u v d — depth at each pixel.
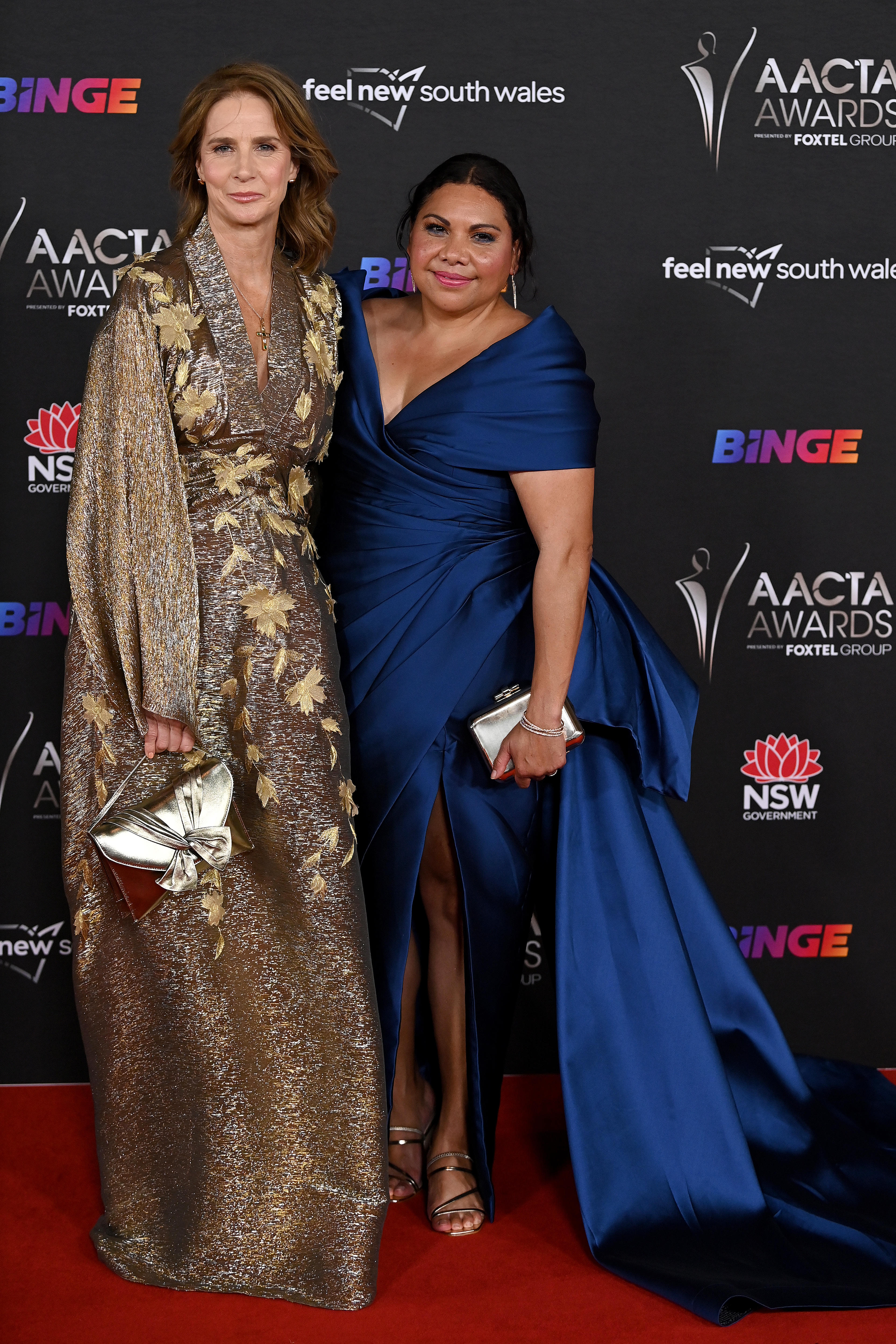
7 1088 3.01
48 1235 2.24
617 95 2.97
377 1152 2.06
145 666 1.97
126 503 1.97
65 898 3.03
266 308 2.08
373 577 2.29
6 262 2.91
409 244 2.37
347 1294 2.01
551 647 2.20
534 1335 1.94
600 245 3.00
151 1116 2.10
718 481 3.06
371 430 2.25
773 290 3.03
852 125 3.01
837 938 3.16
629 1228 2.20
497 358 2.24
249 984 2.05
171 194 2.91
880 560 3.10
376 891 2.30
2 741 3.00
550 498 2.22
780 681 3.12
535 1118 2.82
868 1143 2.61
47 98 2.88
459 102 2.95
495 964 2.36
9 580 2.97
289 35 2.91
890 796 3.14
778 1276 2.08
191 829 1.96
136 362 1.96
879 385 3.06
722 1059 2.48
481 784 2.31
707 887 2.56
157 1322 1.96
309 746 2.07
